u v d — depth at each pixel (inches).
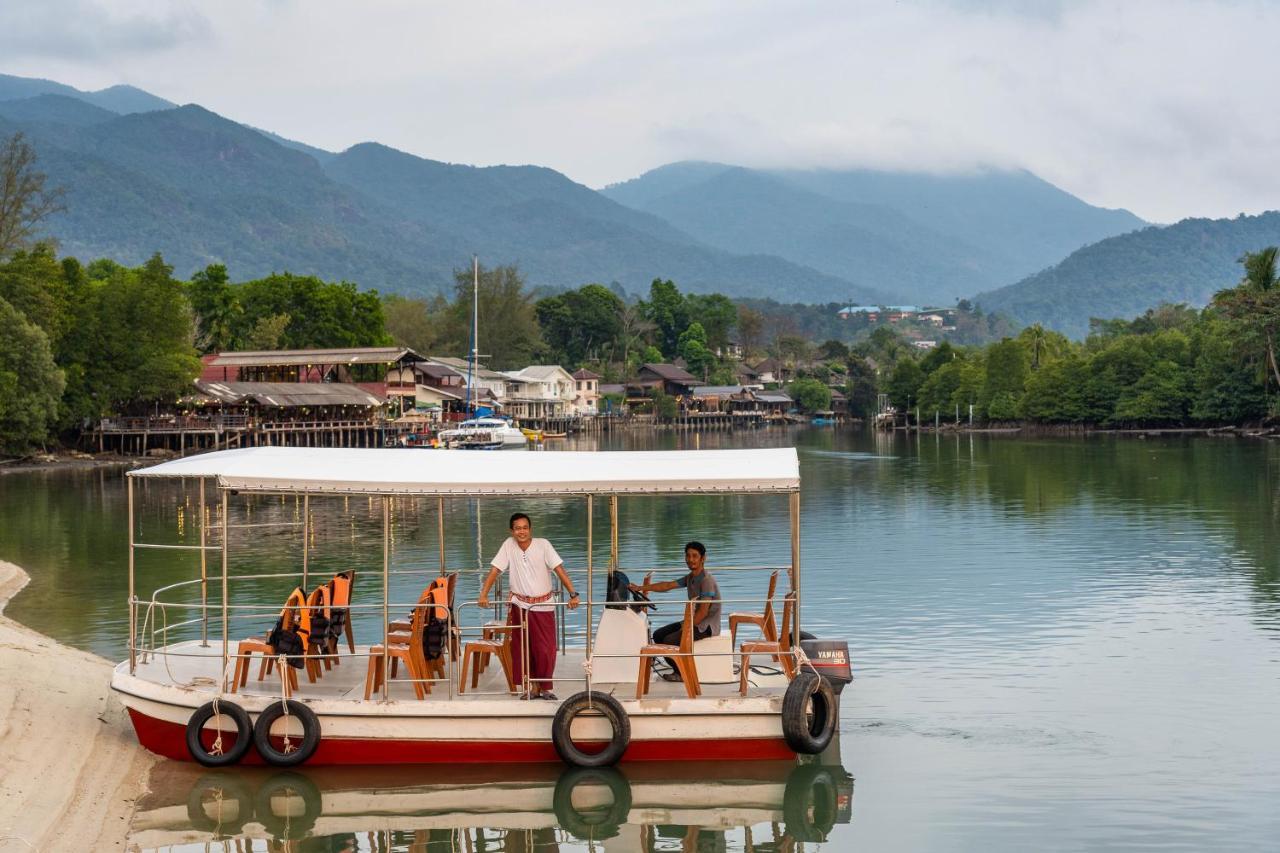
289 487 557.6
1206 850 490.3
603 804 548.4
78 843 482.0
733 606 1002.1
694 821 529.3
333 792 544.4
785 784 559.8
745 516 1713.8
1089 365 4805.6
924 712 683.4
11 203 3673.7
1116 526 1544.0
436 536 1480.1
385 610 557.3
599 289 7529.5
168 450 3344.0
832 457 3326.8
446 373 4771.2
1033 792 556.7
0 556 1352.1
